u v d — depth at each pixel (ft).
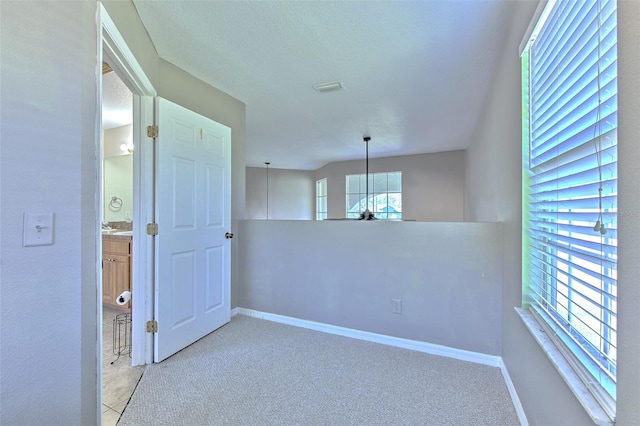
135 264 7.09
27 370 3.33
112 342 8.52
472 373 6.86
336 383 6.41
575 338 3.43
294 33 6.68
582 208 3.30
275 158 22.53
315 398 5.87
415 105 11.01
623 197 2.35
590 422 2.82
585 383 3.01
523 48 4.92
